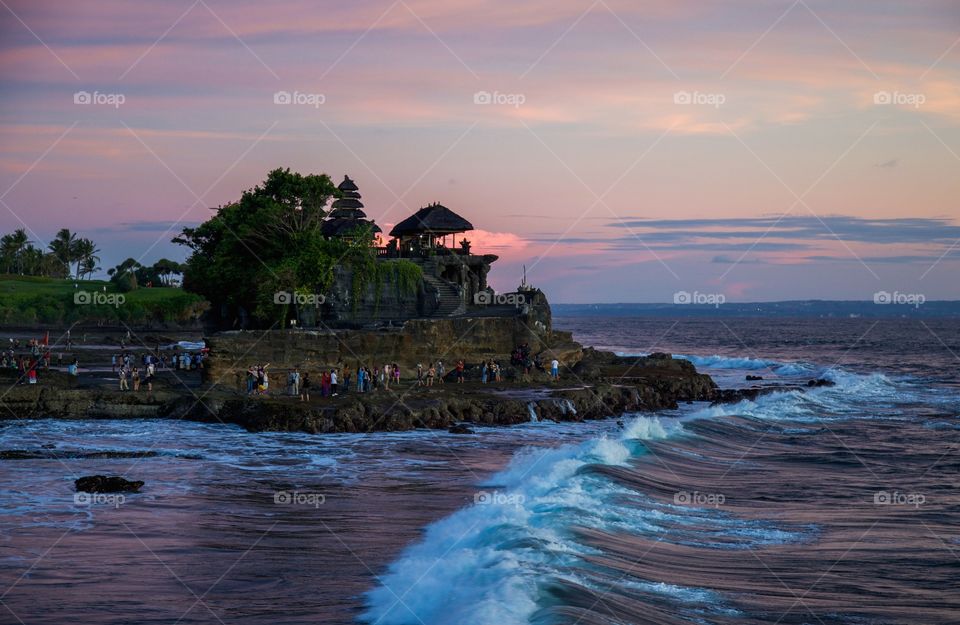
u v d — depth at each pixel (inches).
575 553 804.0
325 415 1770.4
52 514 1010.7
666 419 2151.8
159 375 2401.6
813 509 1154.7
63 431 1678.2
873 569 855.7
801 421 2215.8
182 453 1469.0
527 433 1825.8
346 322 2605.8
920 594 776.9
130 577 772.6
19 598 708.0
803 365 4611.2
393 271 2748.5
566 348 2780.5
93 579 764.6
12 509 1031.6
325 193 2810.0
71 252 7741.1
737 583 783.7
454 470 1362.0
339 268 2677.2
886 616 714.2
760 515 1101.1
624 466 1344.7
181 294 5413.4
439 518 1018.1
